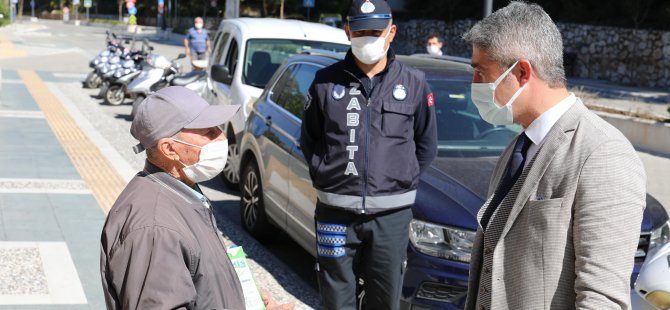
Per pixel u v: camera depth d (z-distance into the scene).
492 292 2.29
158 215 2.19
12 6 63.22
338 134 3.98
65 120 12.72
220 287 2.27
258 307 2.56
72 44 38.00
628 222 2.09
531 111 2.31
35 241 6.01
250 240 6.66
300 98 6.14
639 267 4.54
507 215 2.30
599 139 2.16
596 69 26.06
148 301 2.08
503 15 2.31
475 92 2.40
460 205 4.41
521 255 2.25
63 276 5.30
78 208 7.10
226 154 2.44
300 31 9.06
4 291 4.96
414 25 34.88
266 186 6.29
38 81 18.97
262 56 8.61
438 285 4.28
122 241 2.15
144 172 2.38
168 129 2.32
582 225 2.12
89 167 9.02
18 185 7.84
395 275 4.05
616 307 2.06
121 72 15.13
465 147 5.27
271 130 6.30
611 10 27.19
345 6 40.69
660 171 10.32
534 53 2.25
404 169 3.99
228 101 8.57
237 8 16.66
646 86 23.98
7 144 10.12
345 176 3.94
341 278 4.06
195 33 17.05
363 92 3.99
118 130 12.12
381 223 3.98
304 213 5.48
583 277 2.09
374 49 3.89
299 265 6.28
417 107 4.07
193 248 2.19
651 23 25.44
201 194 2.47
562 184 2.18
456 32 32.38
